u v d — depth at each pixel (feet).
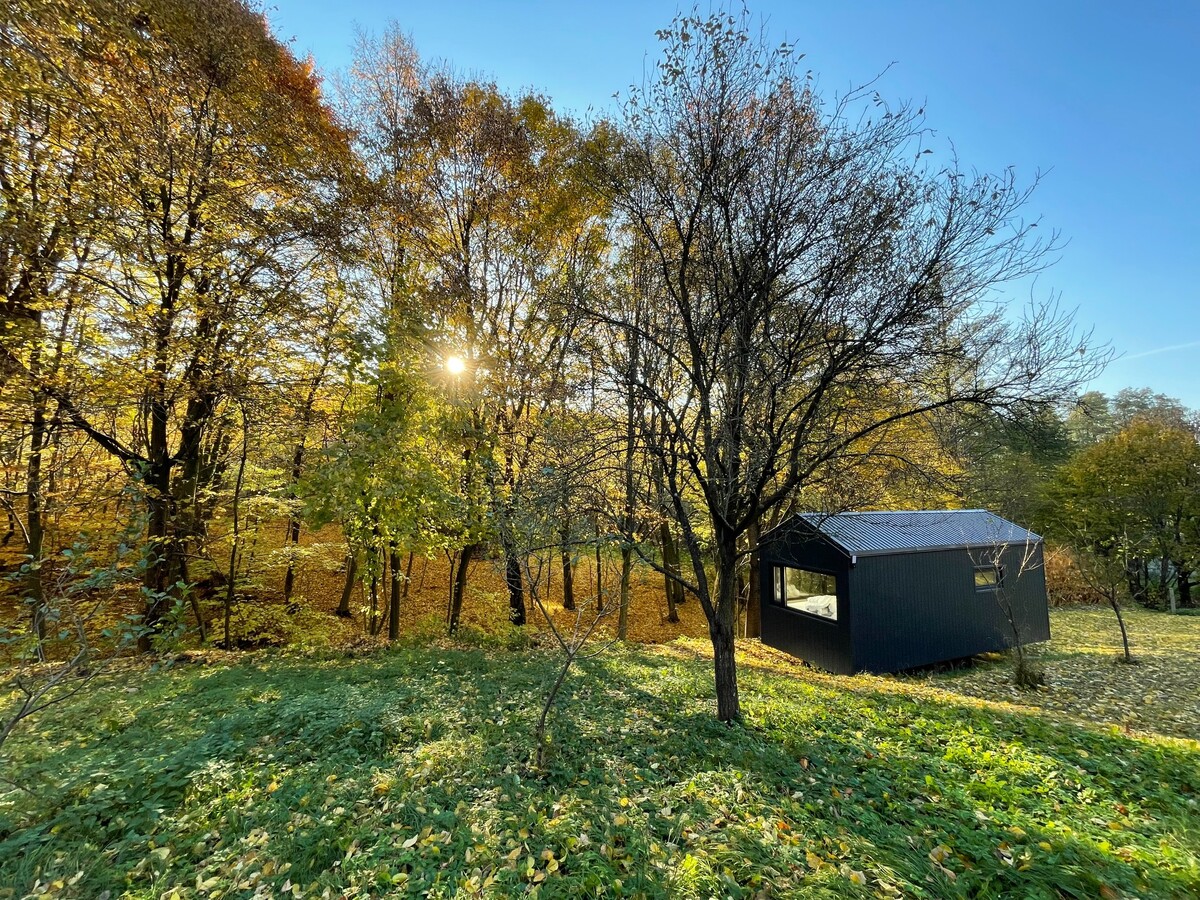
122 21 23.49
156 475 28.04
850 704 22.25
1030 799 12.97
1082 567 40.68
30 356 24.18
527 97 37.96
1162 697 30.01
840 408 18.20
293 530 43.42
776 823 11.28
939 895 9.02
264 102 29.01
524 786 13.06
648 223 19.70
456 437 31.89
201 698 19.22
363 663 26.94
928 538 39.91
